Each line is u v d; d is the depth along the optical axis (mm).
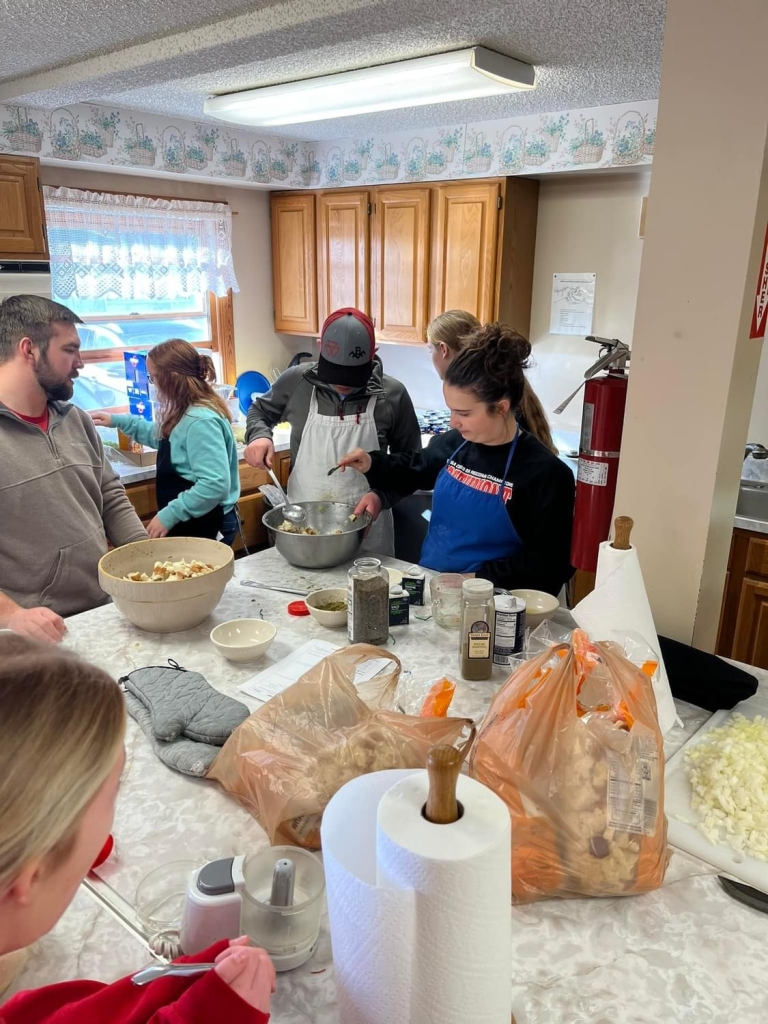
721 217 1381
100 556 2072
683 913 929
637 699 977
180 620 1623
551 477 1846
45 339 1890
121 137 3434
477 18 1986
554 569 1860
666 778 1188
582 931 901
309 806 973
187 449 2734
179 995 632
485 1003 650
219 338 4410
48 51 2395
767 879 975
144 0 1910
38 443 1959
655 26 2068
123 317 3984
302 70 2561
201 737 1207
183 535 2826
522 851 923
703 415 1483
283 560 2096
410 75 2420
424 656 1540
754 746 1191
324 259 4273
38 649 608
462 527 1957
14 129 3061
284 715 1104
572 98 3037
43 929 587
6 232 2900
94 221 3611
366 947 654
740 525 2648
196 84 2832
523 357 1856
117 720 588
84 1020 618
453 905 610
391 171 3930
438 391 4434
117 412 4059
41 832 530
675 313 1471
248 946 672
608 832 914
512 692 996
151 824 1063
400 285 3973
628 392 1562
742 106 1316
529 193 3711
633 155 3158
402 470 2273
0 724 522
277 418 2824
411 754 1000
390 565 2070
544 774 920
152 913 909
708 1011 794
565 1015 787
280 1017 785
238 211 4324
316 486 2629
